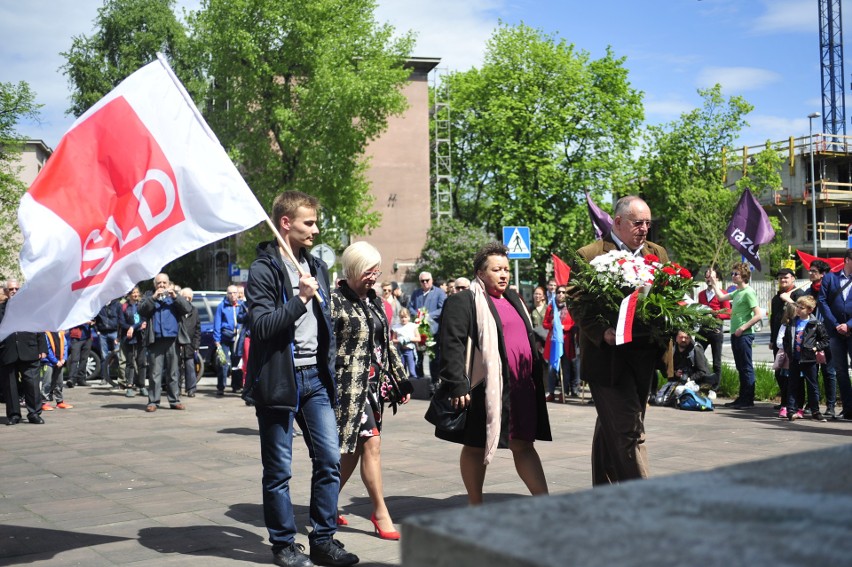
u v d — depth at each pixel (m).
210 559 4.58
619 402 4.67
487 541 0.98
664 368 4.82
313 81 33.56
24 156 57.84
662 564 0.88
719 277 12.66
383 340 5.22
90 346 18.97
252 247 34.28
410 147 45.94
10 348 11.70
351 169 34.91
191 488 6.67
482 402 5.01
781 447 8.09
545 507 1.14
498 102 41.12
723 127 48.88
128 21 48.31
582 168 41.22
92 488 6.76
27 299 4.38
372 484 5.11
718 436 8.90
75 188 4.53
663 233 50.81
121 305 17.69
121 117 4.68
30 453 8.91
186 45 36.69
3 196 41.81
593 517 1.08
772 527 1.00
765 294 46.19
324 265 4.92
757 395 13.07
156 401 13.20
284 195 4.78
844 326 10.37
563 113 40.94
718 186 48.03
